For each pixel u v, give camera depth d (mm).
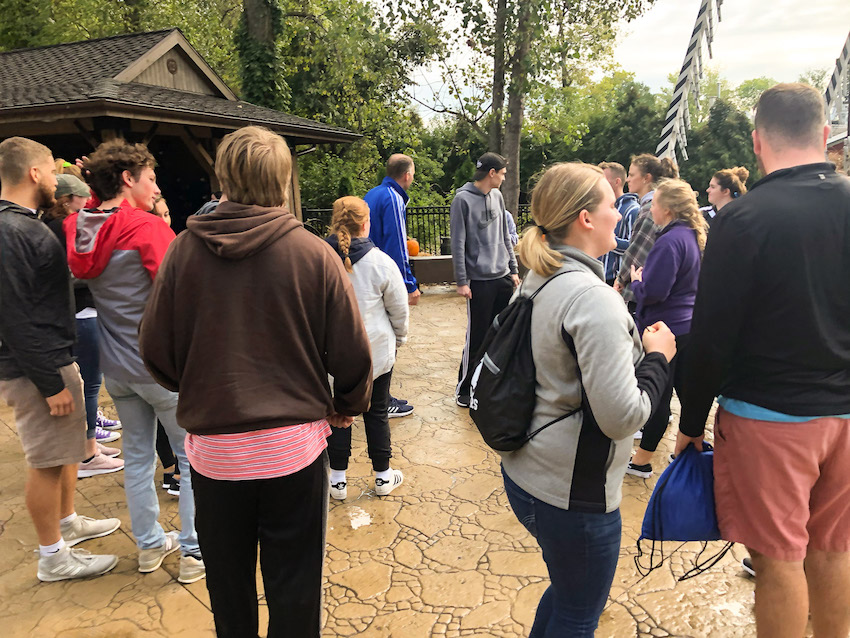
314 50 17656
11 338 2301
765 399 1696
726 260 1659
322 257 1610
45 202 2600
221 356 1536
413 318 7910
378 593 2537
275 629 1720
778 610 1754
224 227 1528
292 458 1598
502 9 12109
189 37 17984
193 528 2641
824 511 1819
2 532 3066
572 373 1543
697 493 1910
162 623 2391
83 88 6984
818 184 1631
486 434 1674
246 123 8758
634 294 3404
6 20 17344
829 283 1615
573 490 1568
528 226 1735
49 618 2428
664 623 2299
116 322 2398
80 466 3631
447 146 28844
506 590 2535
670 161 4477
